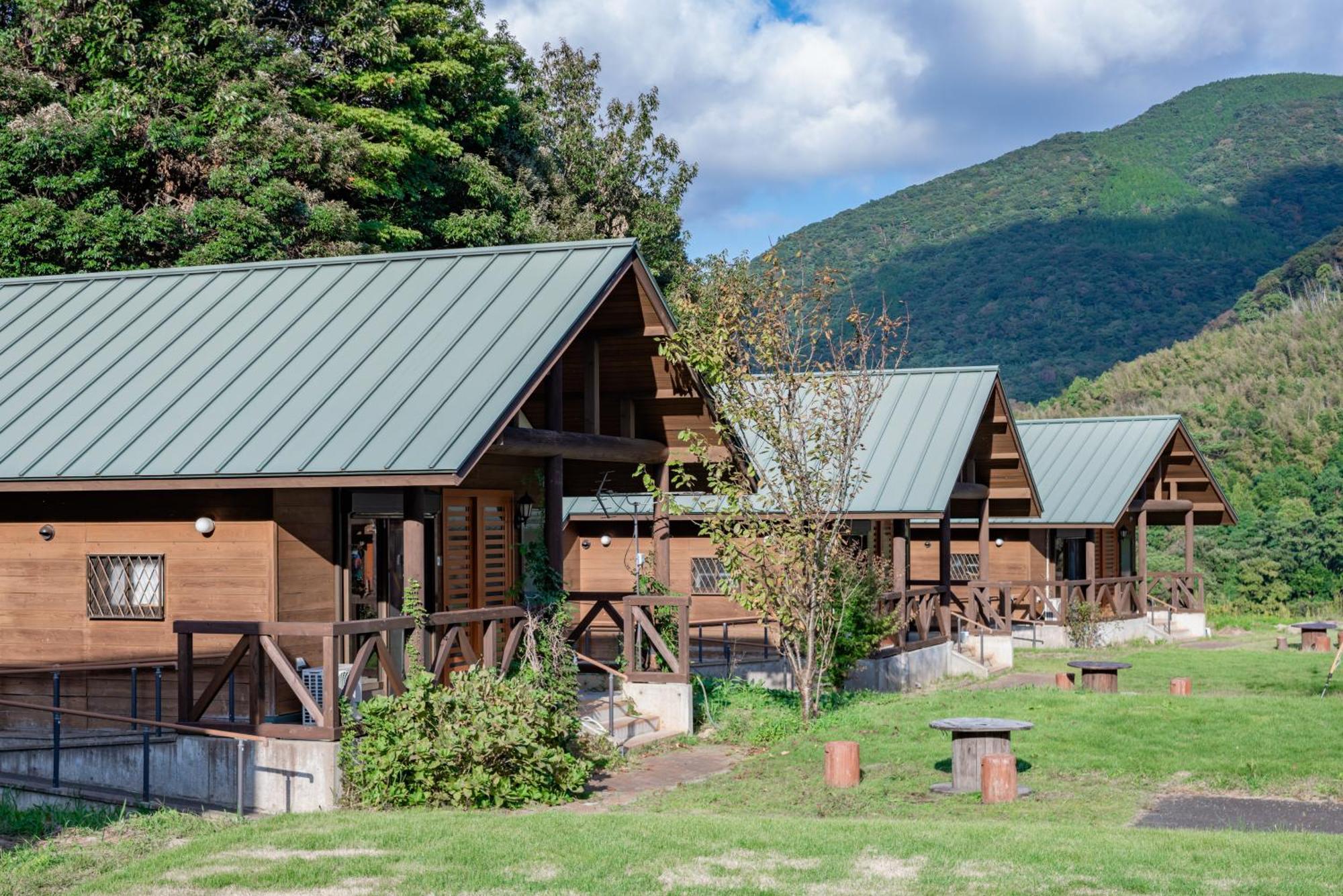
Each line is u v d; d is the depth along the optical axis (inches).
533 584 640.4
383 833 442.9
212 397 587.2
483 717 519.8
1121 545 1657.2
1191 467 1572.3
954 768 548.1
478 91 1583.4
